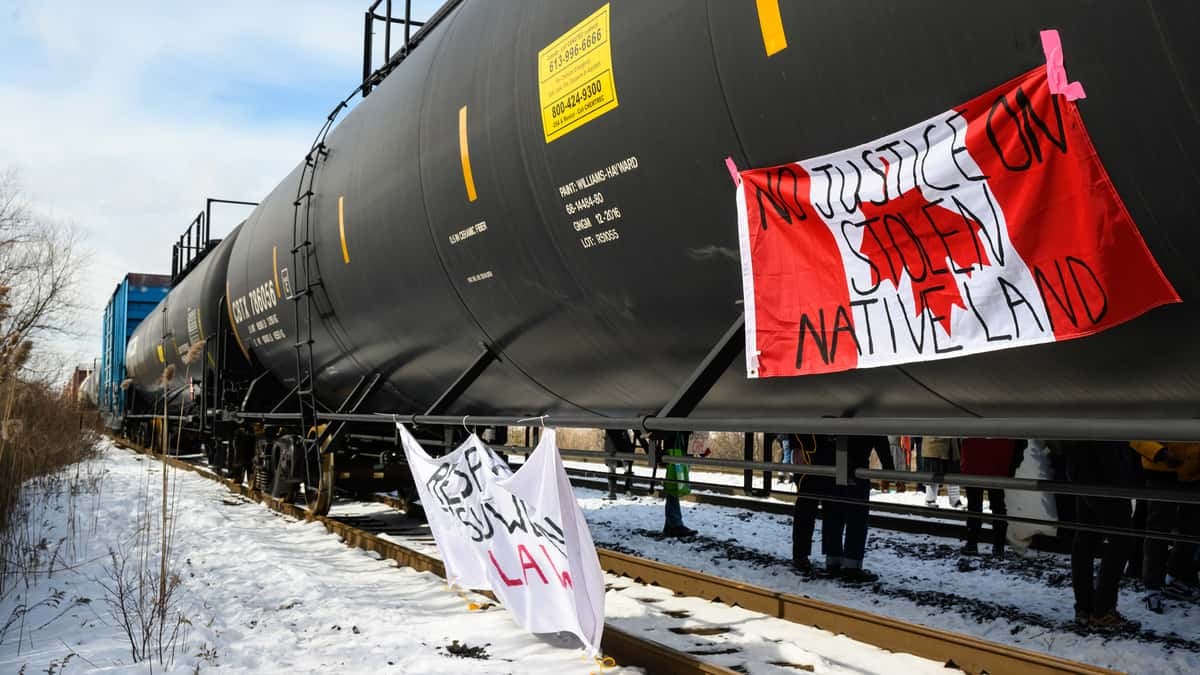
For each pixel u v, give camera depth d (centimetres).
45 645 489
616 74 436
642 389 555
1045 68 277
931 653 477
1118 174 272
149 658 450
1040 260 293
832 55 336
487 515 536
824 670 446
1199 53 241
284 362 1116
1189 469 586
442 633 508
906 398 396
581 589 438
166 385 605
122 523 985
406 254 668
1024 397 354
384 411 944
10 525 754
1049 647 506
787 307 373
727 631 538
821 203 354
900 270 335
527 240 525
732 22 372
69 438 1313
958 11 294
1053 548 814
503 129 525
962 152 305
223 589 634
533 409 700
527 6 532
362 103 852
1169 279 277
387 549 781
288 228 953
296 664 447
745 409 504
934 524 941
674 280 445
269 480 1227
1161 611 580
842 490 718
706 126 392
